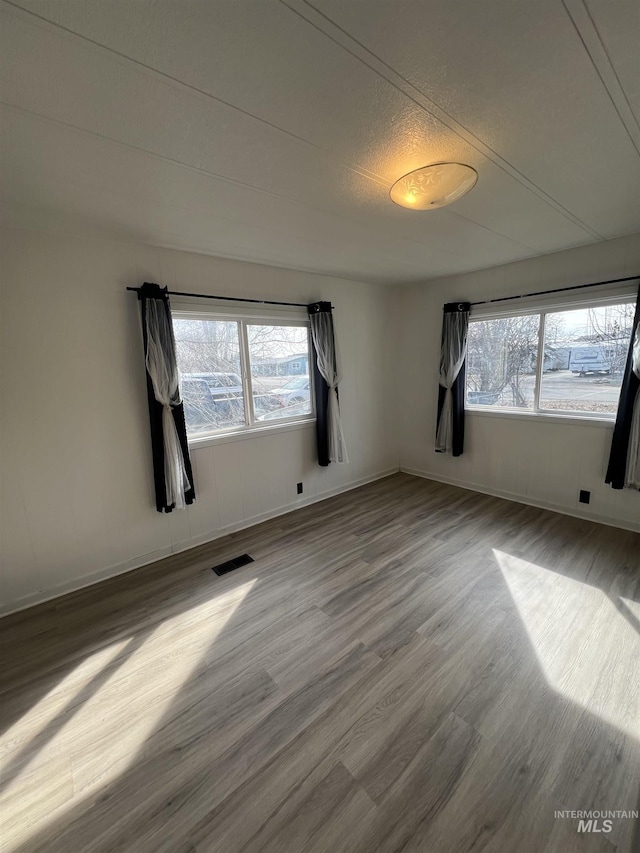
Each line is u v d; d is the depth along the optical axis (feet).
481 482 13.65
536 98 4.15
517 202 6.97
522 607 7.34
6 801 4.37
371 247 9.50
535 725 5.01
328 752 4.78
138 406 9.18
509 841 3.82
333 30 3.20
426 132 4.73
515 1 3.00
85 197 6.22
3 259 7.32
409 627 6.93
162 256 9.18
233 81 3.73
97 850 3.89
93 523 8.77
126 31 3.12
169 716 5.36
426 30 3.24
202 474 10.48
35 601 8.14
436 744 4.82
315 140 4.82
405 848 3.80
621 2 3.04
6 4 2.83
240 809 4.21
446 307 13.25
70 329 8.13
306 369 12.78
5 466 7.65
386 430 15.88
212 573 9.02
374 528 11.10
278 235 8.39
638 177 6.05
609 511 10.57
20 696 5.77
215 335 10.61
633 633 6.57
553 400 11.55
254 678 5.96
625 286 9.51
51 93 3.78
